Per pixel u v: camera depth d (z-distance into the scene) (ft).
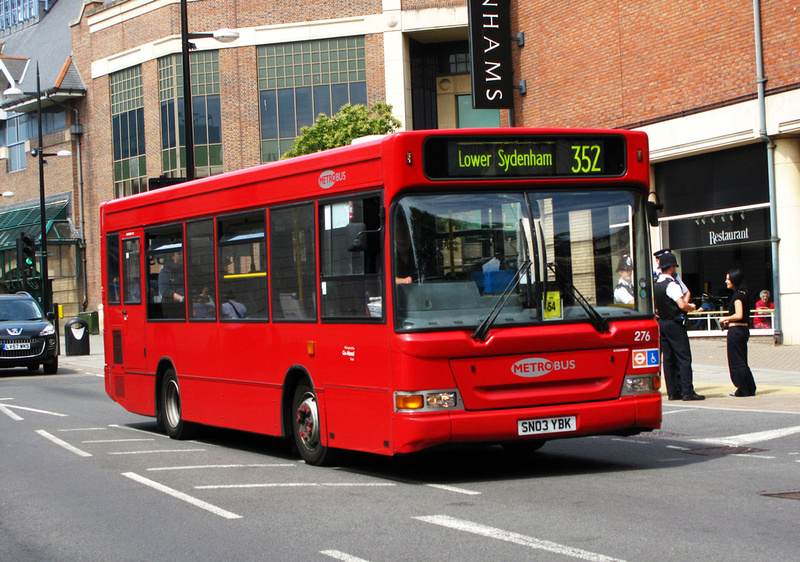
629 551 19.79
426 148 28.50
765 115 77.15
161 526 24.44
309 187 32.58
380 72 145.89
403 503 26.09
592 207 29.96
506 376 28.32
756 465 30.48
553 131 29.55
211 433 44.52
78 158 186.09
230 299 37.96
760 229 80.94
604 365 29.35
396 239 28.32
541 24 100.53
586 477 29.40
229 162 153.79
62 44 203.82
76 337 114.21
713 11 81.76
